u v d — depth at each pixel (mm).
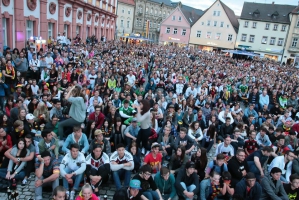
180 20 63250
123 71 16984
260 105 14078
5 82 11172
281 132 9398
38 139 7570
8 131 7422
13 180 6332
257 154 7344
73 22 27062
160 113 10742
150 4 74375
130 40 61094
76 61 17172
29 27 19516
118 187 6539
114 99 11172
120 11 67438
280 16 54375
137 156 7445
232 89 16359
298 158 7258
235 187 6367
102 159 6684
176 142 8438
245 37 57031
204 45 61438
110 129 8648
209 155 9430
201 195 6406
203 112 11703
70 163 6391
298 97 16344
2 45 15641
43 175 6219
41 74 13086
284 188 6535
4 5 15648
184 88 15719
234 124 11055
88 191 5145
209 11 59875
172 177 6469
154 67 21969
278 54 54594
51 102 10312
